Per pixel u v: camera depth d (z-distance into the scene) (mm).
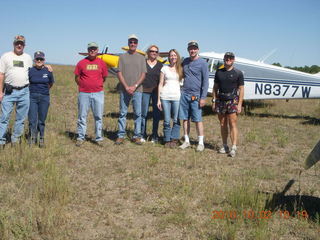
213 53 11094
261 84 10547
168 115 6012
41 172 4441
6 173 4340
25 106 5465
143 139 6426
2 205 3404
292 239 2881
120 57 5883
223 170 4852
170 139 6242
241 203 3500
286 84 10305
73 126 7625
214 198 3709
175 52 5832
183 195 3812
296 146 6594
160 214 3344
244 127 8422
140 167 4883
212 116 9969
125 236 2893
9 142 5777
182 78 6000
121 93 6020
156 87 6320
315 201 3721
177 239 2869
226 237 2848
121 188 4047
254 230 2975
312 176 4730
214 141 6848
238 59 10844
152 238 2881
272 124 8898
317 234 2963
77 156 5355
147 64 6270
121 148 5922
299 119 9766
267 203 3486
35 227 2951
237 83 5617
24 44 5297
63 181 3885
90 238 2850
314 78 10062
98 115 5941
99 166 4875
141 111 6422
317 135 7555
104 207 3477
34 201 3488
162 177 4484
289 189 4117
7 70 5254
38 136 5637
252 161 5457
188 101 5918
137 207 3506
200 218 3266
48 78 5613
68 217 3189
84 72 5773
